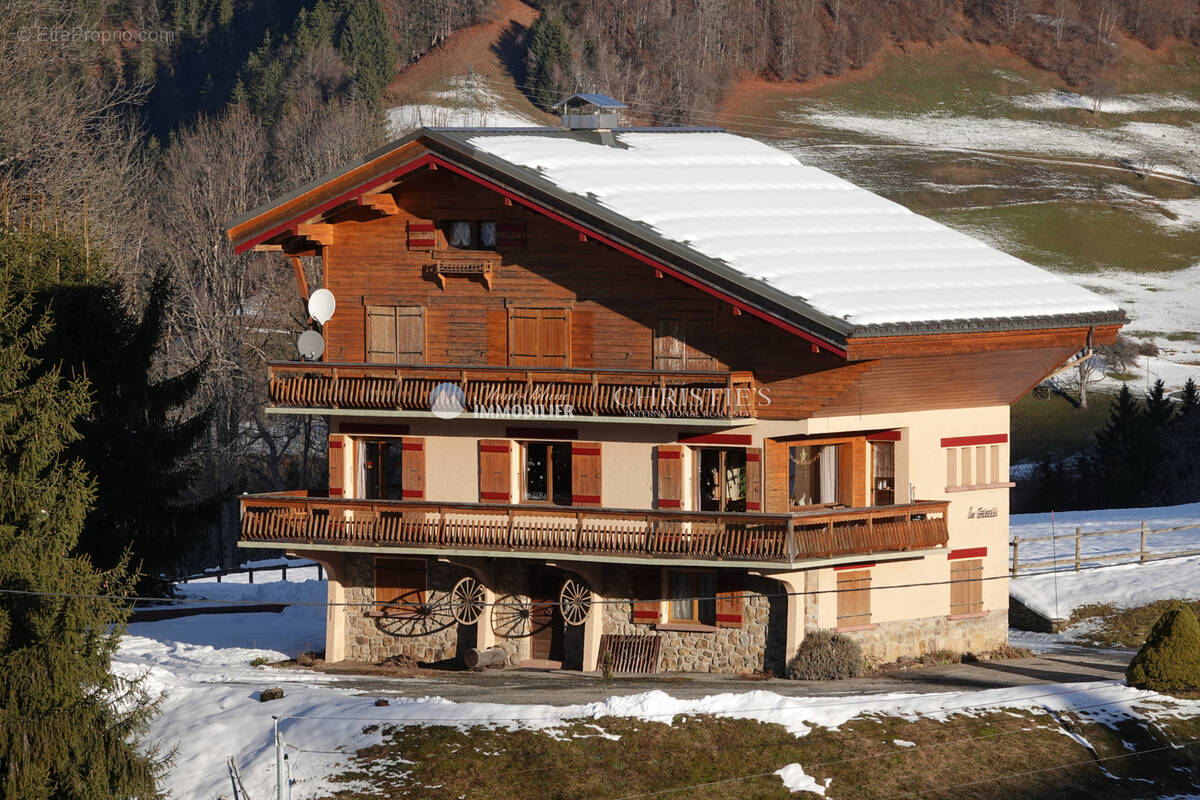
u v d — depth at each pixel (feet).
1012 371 249.55
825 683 233.14
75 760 199.93
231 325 498.28
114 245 440.86
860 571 245.04
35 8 426.92
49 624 198.70
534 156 251.39
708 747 201.67
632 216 236.63
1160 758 210.38
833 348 217.97
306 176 541.75
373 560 262.88
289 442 524.93
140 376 314.55
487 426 251.80
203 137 576.61
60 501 211.41
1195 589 295.28
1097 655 267.80
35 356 294.87
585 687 231.91
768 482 234.38
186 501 481.05
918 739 206.69
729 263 228.84
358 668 255.70
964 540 256.32
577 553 240.53
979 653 259.80
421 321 255.09
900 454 245.04
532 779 194.39
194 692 226.99
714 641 243.40
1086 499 495.00
